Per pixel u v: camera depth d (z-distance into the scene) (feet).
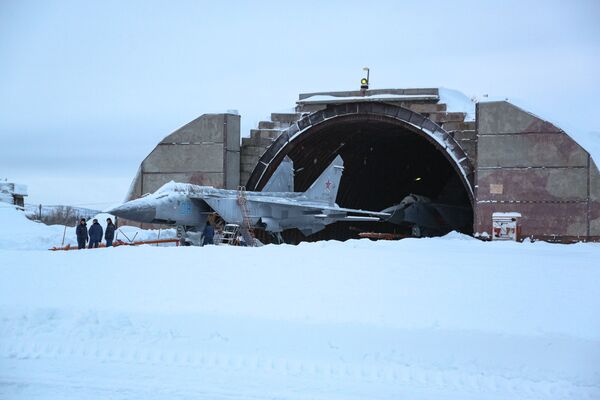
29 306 47.88
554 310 45.85
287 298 49.34
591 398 34.68
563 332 41.24
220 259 62.95
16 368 38.55
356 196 188.55
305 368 38.83
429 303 47.73
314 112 143.64
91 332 44.11
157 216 110.32
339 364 39.32
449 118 134.00
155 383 36.04
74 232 125.49
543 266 60.70
